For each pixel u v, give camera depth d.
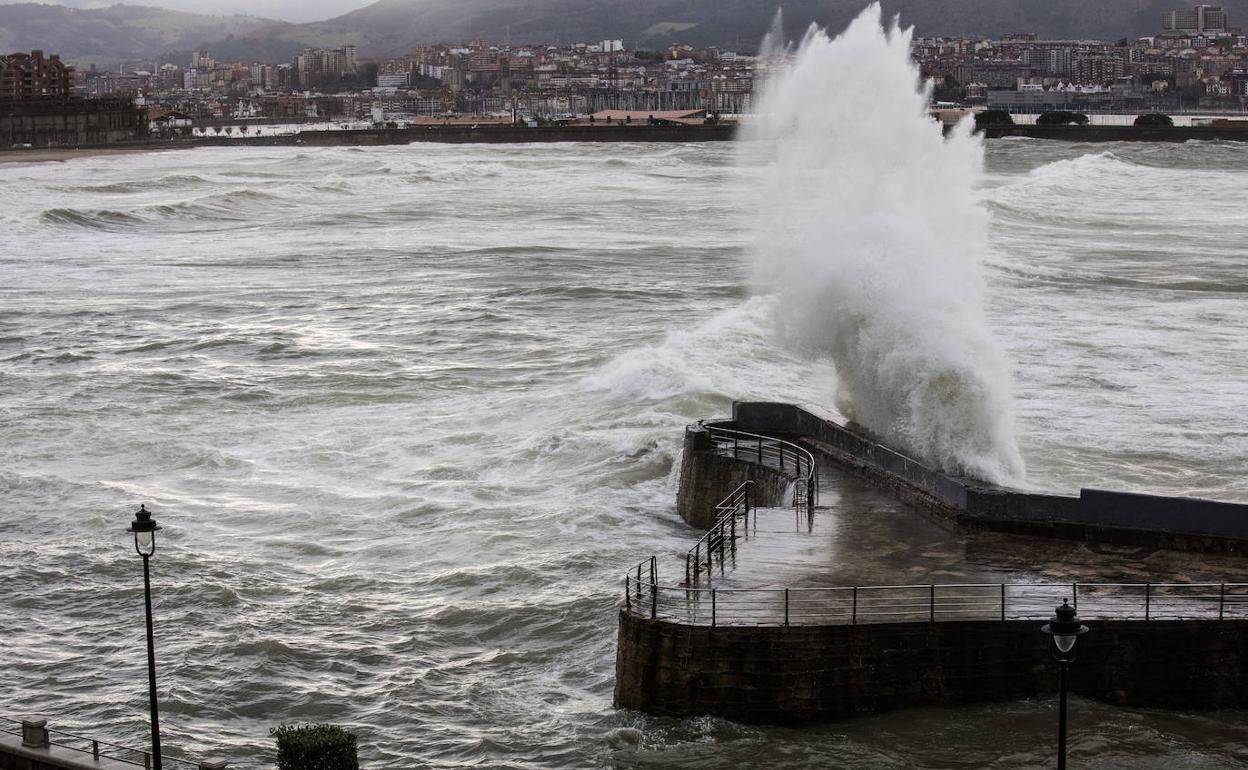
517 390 48.81
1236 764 21.09
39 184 140.75
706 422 35.53
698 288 72.19
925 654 22.25
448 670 26.86
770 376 48.31
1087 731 21.78
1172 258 86.81
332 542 33.91
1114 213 121.19
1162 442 41.47
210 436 43.69
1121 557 25.50
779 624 22.28
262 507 36.59
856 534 27.02
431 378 51.25
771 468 31.69
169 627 29.02
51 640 28.53
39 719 21.80
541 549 32.81
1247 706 22.52
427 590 30.67
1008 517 27.16
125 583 31.23
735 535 27.09
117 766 20.81
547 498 36.69
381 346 57.50
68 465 40.69
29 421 45.47
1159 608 22.92
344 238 99.00
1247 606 23.05
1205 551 25.77
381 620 29.14
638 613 23.19
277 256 88.31
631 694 22.83
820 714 22.16
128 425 45.09
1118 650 22.41
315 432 44.06
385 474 39.38
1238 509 25.75
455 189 150.12
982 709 22.27
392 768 23.11
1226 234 104.12
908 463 29.95
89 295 71.81
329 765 18.89
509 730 24.11
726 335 53.75
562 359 53.91
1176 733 21.86
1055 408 45.56
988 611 22.81
